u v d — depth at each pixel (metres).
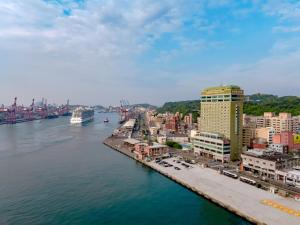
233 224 95.44
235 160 195.88
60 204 113.75
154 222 98.00
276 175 141.38
